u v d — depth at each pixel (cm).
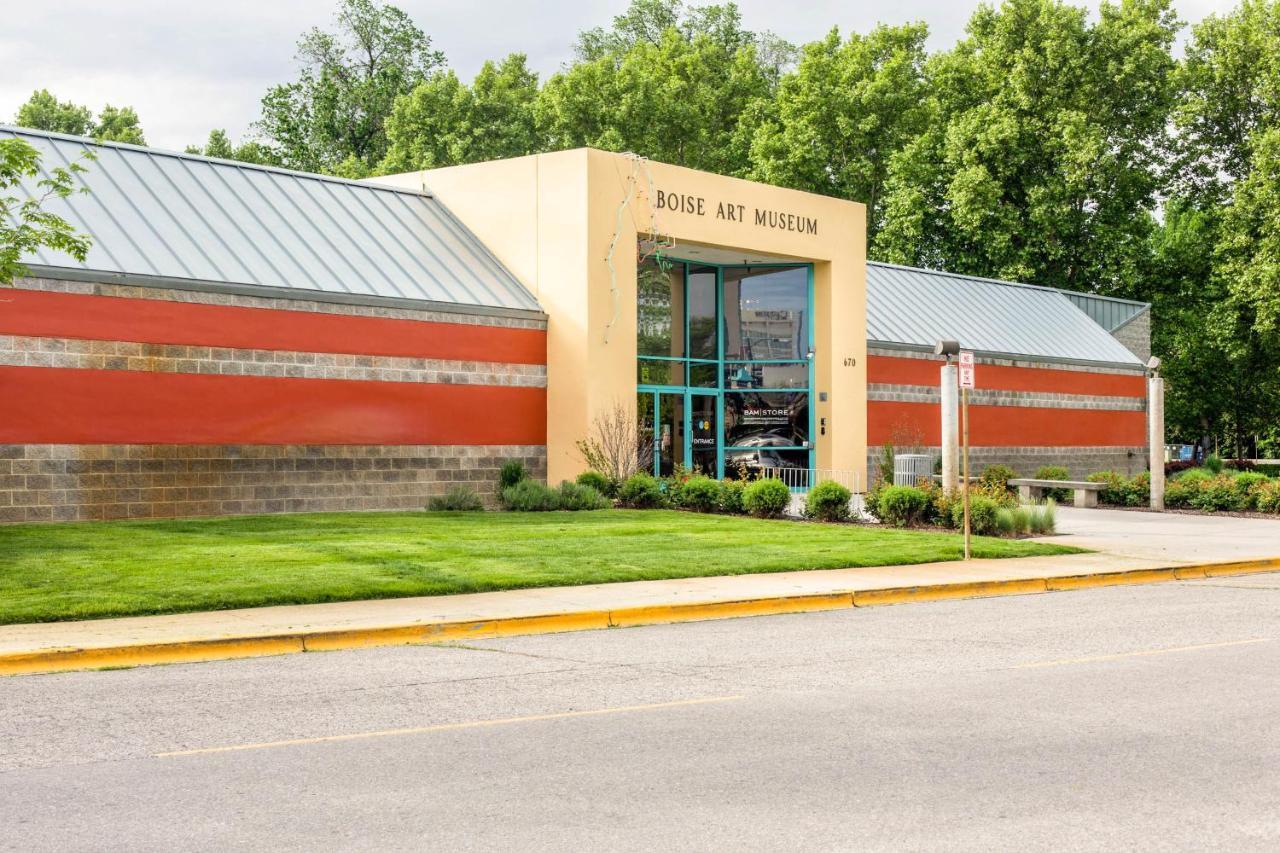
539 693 920
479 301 2605
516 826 595
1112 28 5416
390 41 6412
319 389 2320
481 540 1825
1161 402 3050
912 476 2858
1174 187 5656
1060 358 4156
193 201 2420
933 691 929
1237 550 2016
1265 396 5575
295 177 2709
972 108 5681
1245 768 709
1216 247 5138
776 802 637
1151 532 2361
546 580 1477
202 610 1252
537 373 2689
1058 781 679
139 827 591
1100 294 5684
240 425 2216
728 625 1288
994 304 4356
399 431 2438
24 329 1973
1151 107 5494
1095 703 886
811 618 1343
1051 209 5359
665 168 2852
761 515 2409
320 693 919
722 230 2981
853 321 3306
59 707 867
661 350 3156
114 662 1038
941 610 1415
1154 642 1177
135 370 2089
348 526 2011
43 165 2284
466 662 1055
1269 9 5331
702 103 6338
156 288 2116
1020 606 1454
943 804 634
